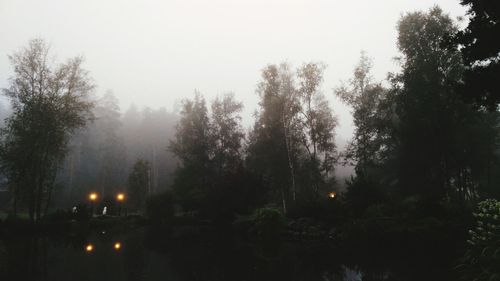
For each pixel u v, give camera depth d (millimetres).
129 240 19188
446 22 28516
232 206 29594
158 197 32500
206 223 30344
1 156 23422
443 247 13688
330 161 33906
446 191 27891
